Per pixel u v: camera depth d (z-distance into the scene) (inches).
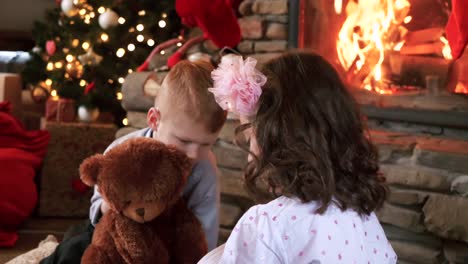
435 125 82.7
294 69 42.1
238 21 104.7
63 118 128.8
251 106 40.9
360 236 41.7
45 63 137.6
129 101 105.3
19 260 79.4
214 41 100.1
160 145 55.2
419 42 84.7
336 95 41.4
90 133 126.3
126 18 125.6
